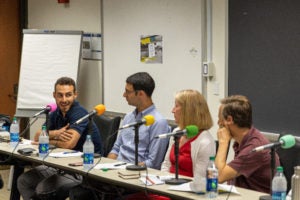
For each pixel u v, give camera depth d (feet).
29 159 12.39
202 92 15.35
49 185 12.75
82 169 10.99
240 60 14.21
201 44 15.28
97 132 13.93
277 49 13.29
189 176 10.75
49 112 13.57
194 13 15.43
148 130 12.51
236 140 10.11
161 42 16.70
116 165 11.30
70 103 13.88
